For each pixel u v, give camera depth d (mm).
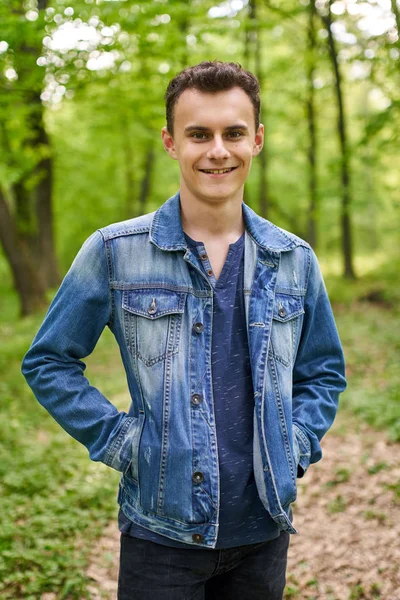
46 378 1607
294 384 1883
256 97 1619
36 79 6574
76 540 3701
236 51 13930
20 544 3555
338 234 24688
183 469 1525
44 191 13422
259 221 1727
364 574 3260
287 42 14555
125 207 19500
